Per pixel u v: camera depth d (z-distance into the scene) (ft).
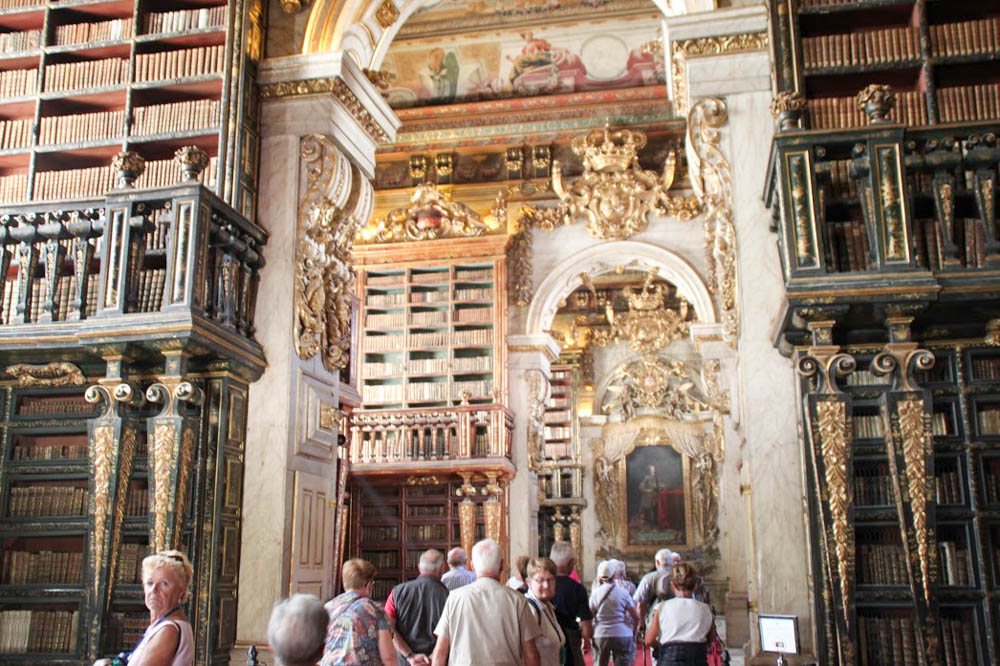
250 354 26.71
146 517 25.68
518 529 50.29
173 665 12.41
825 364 20.83
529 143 55.67
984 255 21.06
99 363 25.85
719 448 51.75
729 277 26.37
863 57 23.88
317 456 29.45
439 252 53.16
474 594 15.37
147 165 28.22
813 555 20.65
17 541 26.89
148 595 12.76
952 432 22.63
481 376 52.39
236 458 26.55
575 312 76.48
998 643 20.94
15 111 29.78
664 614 19.02
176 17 29.19
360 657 14.62
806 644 22.68
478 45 55.93
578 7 54.19
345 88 30.09
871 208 20.61
